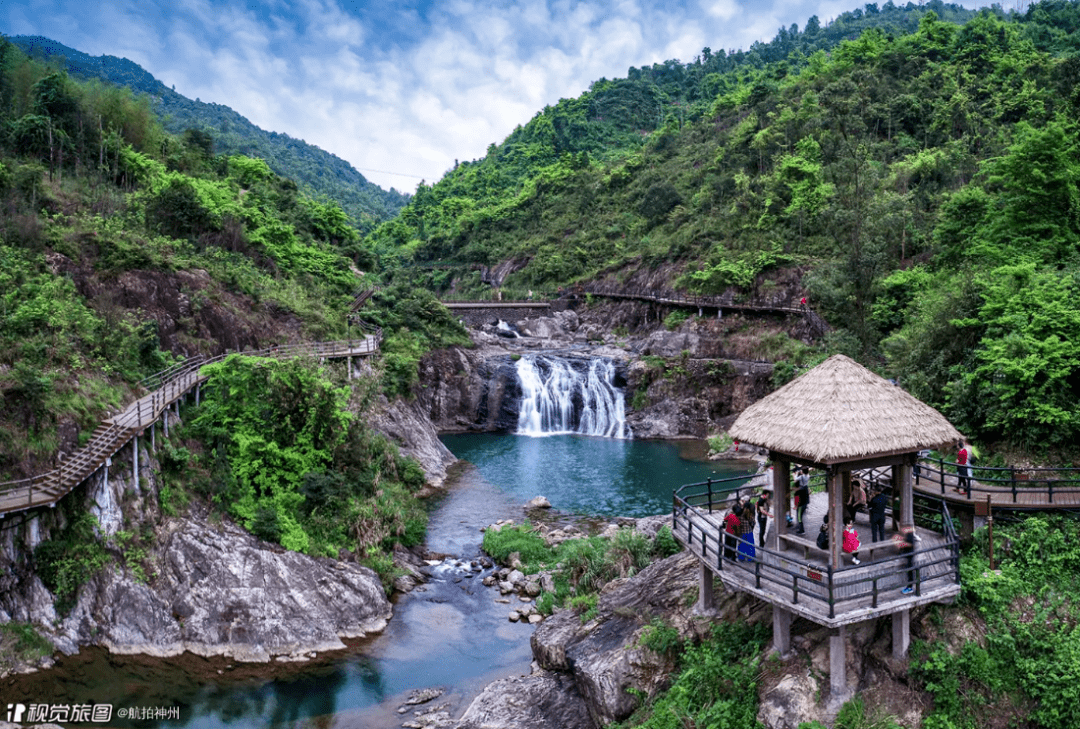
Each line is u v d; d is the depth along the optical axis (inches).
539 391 2591.0
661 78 7500.0
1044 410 850.8
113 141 2080.5
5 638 822.5
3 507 838.5
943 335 1102.4
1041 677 596.7
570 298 3499.0
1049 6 4544.8
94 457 941.8
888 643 629.9
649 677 728.3
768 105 4013.3
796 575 586.6
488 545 1306.6
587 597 962.1
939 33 3949.3
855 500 744.3
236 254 1924.2
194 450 1159.6
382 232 6141.7
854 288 2079.2
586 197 4547.2
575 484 1781.5
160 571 967.6
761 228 2982.3
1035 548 689.0
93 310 1312.7
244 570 991.0
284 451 1183.6
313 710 819.4
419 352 2368.4
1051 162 1321.4
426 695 854.5
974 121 3095.5
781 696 607.2
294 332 1790.1
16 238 1360.7
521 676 855.7
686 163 4345.5
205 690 846.5
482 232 4891.7
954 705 586.2
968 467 742.5
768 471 1492.4
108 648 887.1
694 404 2455.7
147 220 1812.3
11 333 1095.0
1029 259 1192.2
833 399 629.6
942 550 685.9
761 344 2488.9
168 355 1392.7
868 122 3378.4
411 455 1787.6
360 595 1039.6
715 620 737.6
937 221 2235.5
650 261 3267.7
